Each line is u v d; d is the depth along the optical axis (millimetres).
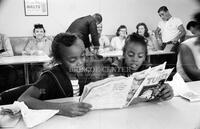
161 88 765
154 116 660
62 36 833
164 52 1743
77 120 635
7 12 2314
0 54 2061
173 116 657
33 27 2406
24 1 2342
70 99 805
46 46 2230
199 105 747
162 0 2311
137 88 681
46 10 2447
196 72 1190
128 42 912
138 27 2244
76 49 815
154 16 2422
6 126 604
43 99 794
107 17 2621
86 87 664
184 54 1240
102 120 632
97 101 683
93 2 2562
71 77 841
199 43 1251
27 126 598
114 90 667
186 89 878
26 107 683
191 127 582
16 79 1660
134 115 669
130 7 2625
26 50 2217
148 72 669
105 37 2283
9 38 2260
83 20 1579
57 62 835
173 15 2072
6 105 756
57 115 671
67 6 2525
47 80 795
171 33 1949
